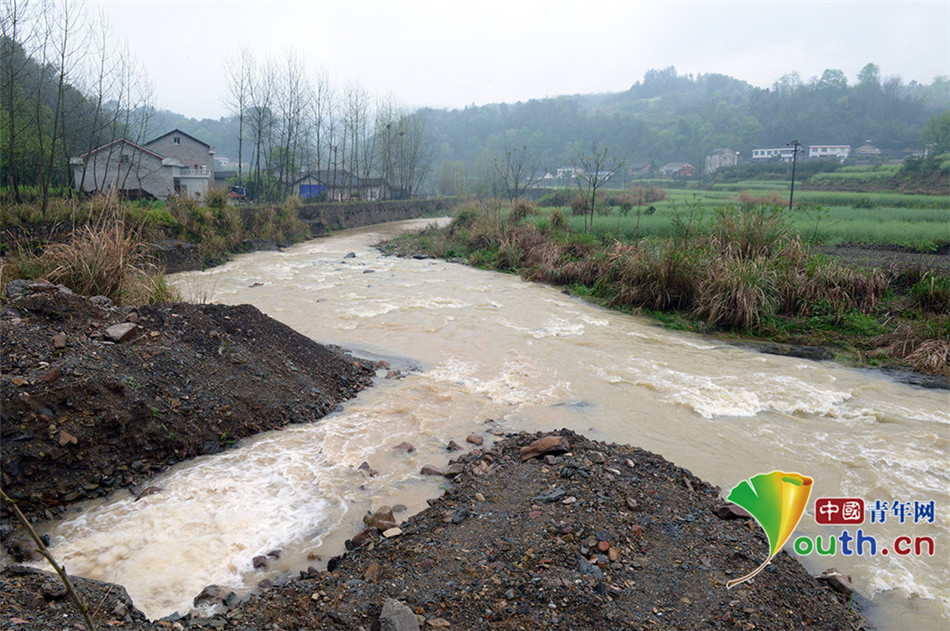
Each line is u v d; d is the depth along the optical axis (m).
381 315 11.40
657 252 12.86
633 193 38.78
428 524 4.13
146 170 30.95
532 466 4.93
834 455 5.85
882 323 10.37
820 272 11.30
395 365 8.41
